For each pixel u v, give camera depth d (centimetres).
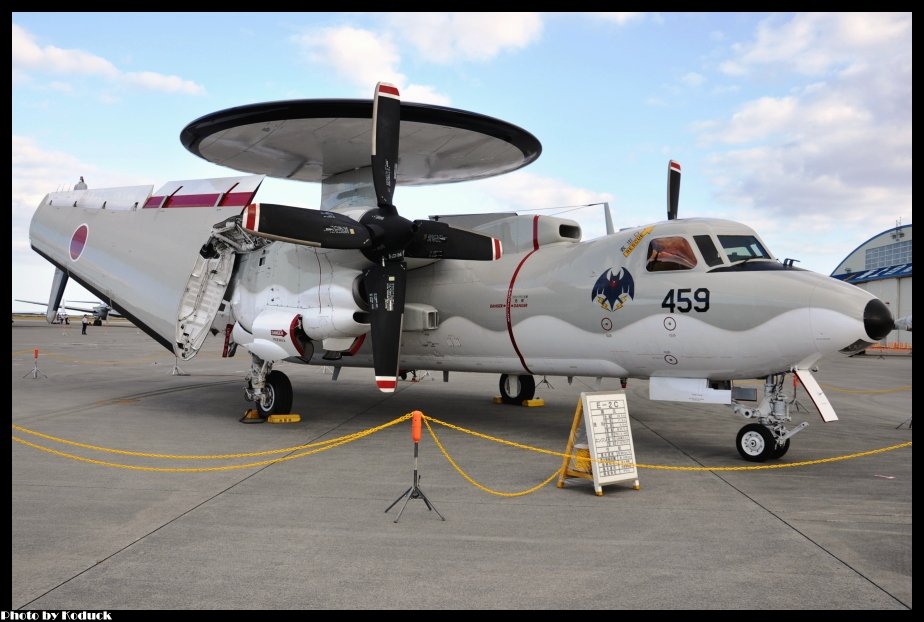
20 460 812
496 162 1405
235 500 643
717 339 821
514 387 1385
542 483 720
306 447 910
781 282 797
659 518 595
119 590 425
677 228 887
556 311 976
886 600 418
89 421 1110
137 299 1355
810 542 530
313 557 488
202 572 457
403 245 980
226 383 1762
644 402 1502
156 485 700
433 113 1111
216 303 1205
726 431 1082
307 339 1085
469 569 467
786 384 1997
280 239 896
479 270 1102
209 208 1251
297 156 1297
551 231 1070
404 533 546
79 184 1691
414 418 614
